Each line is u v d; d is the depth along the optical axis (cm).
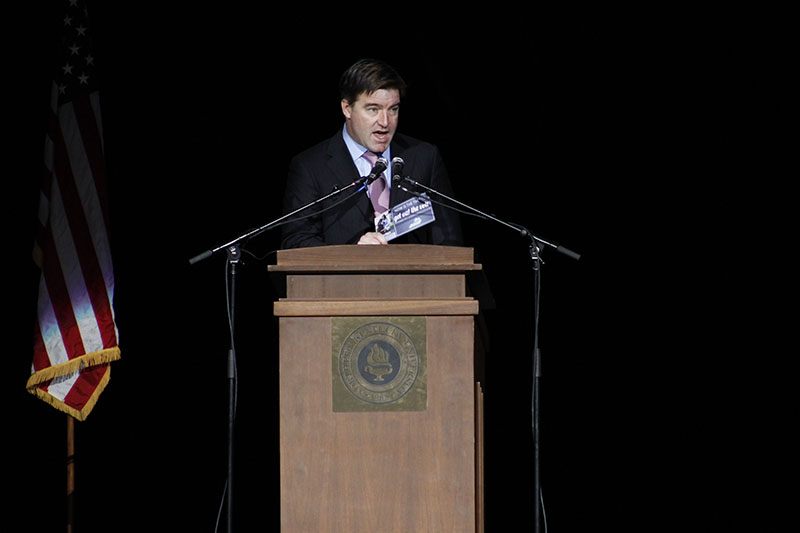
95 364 1908
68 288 1912
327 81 2300
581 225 2289
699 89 2245
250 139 2295
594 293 2280
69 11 1991
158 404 2233
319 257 1259
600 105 2280
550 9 2280
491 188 2309
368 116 1471
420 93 2308
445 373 1221
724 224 2241
